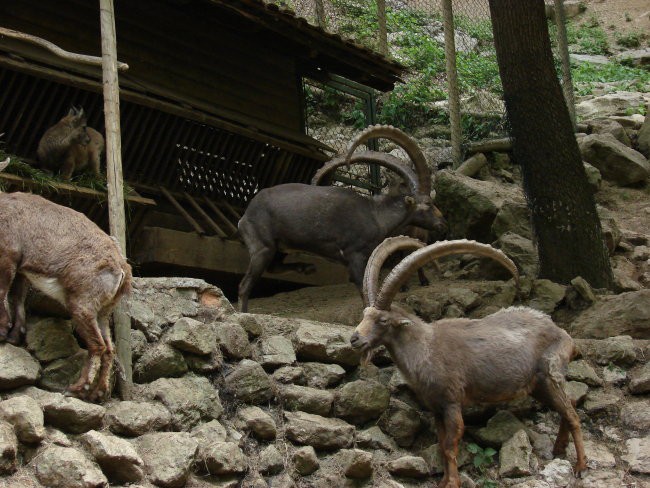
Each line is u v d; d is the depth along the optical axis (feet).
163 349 19.57
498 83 53.57
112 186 19.67
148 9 31.01
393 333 20.56
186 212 30.04
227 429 19.35
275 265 28.94
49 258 17.48
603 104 52.42
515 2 30.14
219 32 33.45
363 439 20.75
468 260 33.50
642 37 74.28
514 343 20.83
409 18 63.31
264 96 34.99
